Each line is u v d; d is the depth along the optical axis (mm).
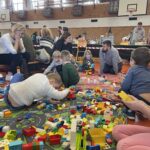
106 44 3738
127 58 5766
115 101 2156
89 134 1441
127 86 2021
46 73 2898
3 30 11469
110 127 1590
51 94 2053
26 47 3693
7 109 1949
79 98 2279
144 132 1418
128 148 1205
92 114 1855
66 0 9805
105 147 1361
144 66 2023
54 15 10148
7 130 1490
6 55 3592
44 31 4465
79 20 9609
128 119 1868
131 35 7078
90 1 9281
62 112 1900
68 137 1404
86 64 3994
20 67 3488
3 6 11438
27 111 1924
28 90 1945
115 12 8625
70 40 4133
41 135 1427
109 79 3332
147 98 1904
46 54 3840
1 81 3055
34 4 10633
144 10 8016
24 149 1237
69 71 2809
